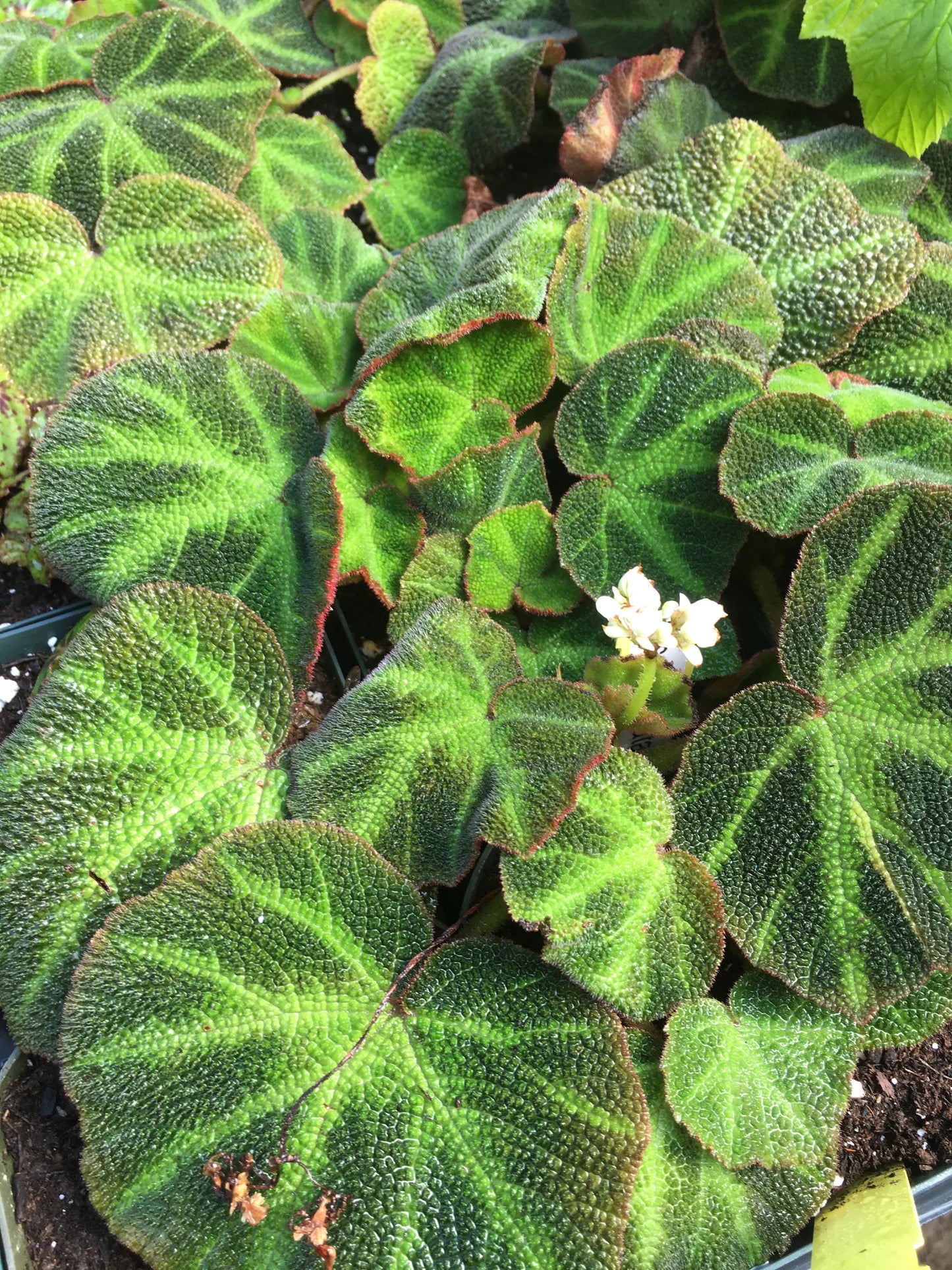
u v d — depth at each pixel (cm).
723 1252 26
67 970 28
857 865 28
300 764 29
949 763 28
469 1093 26
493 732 29
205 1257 25
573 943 26
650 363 34
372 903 28
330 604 31
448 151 46
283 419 35
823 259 37
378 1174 25
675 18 46
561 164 42
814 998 27
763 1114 26
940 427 33
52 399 37
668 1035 27
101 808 29
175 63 41
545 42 45
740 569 36
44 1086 29
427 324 34
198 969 27
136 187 38
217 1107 26
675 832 29
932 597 29
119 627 30
